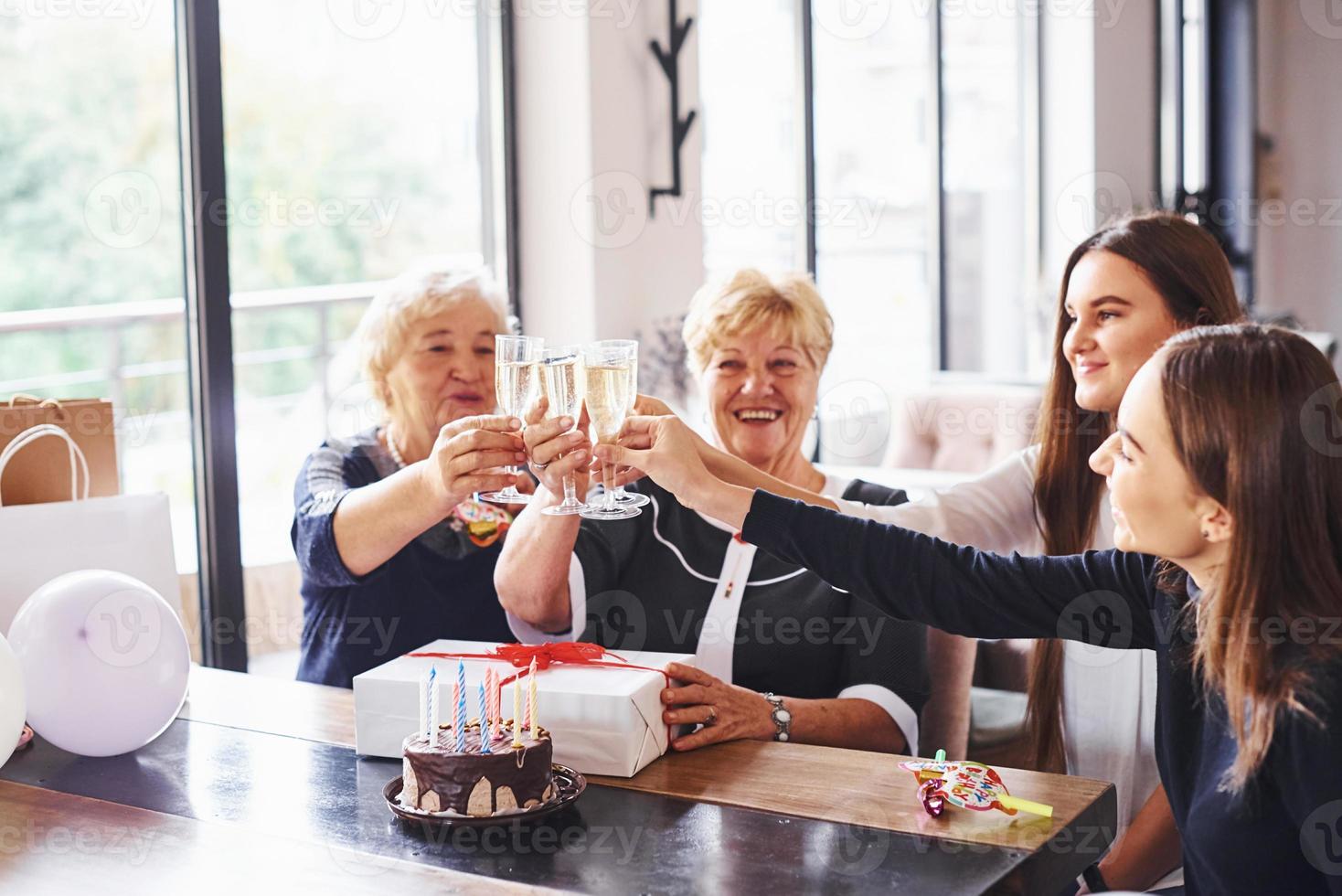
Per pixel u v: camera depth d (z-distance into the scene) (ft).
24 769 4.72
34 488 5.81
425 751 4.03
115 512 5.61
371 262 15.78
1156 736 4.35
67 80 17.81
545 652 4.83
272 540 11.14
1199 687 4.10
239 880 3.67
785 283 6.39
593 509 4.77
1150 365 3.85
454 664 4.83
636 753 4.44
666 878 3.60
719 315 6.34
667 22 10.56
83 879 3.70
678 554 6.15
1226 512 3.69
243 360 13.42
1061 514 5.97
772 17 12.75
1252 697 3.59
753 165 12.64
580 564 6.13
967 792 4.04
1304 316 21.38
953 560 4.67
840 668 5.95
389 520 5.63
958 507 6.14
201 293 8.13
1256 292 21.06
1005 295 17.54
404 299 6.85
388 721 4.65
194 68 7.97
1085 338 5.72
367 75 11.39
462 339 6.84
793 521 4.79
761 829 3.95
